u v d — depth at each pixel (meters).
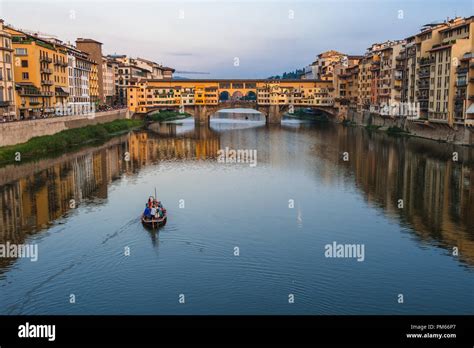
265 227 46.66
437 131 107.25
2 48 91.56
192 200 57.03
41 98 111.94
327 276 35.59
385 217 49.69
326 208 53.12
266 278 35.28
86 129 116.19
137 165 82.75
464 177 67.62
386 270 36.56
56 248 41.47
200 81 184.50
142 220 47.59
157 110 185.75
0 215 51.06
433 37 111.00
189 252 40.31
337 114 187.88
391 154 90.25
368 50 181.50
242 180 69.00
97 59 171.88
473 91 91.94
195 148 105.56
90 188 63.75
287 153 95.75
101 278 35.56
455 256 39.25
